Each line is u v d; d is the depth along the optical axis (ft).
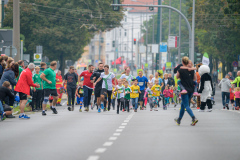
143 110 209.26
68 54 515.50
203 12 480.23
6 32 242.17
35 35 495.82
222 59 570.46
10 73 151.53
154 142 93.04
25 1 495.41
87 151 81.97
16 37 199.82
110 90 181.98
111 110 203.62
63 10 497.46
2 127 122.01
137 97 191.52
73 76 196.85
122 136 102.37
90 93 188.65
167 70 545.85
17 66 152.87
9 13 490.08
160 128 118.11
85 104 188.34
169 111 191.72
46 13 500.33
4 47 241.76
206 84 182.60
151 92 203.62
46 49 504.43
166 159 73.72
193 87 123.54
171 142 92.89
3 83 148.56
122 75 217.15
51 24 499.92
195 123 123.85
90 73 186.19
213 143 91.56
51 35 492.54
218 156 76.59
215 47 514.68
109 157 75.61
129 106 198.90
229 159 73.92
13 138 99.81
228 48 490.08
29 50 500.33
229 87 219.41
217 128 118.01
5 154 79.10
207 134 105.70
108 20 504.02
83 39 508.12
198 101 202.59
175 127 120.37
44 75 163.73
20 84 147.13
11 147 87.04
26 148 85.71
